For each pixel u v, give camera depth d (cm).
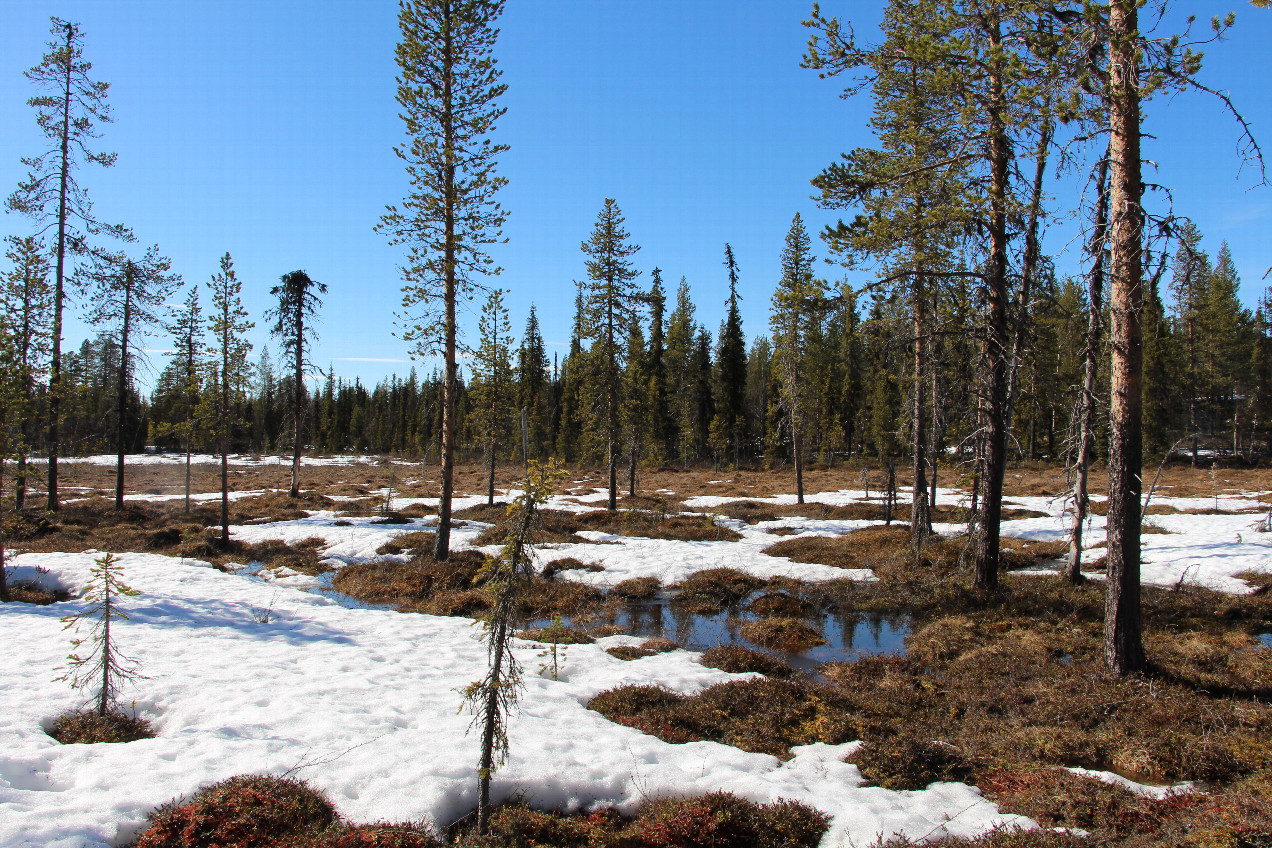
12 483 2253
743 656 1070
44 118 2291
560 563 1861
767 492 3703
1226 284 4297
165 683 817
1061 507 2680
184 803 529
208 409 2242
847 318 1636
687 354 6016
